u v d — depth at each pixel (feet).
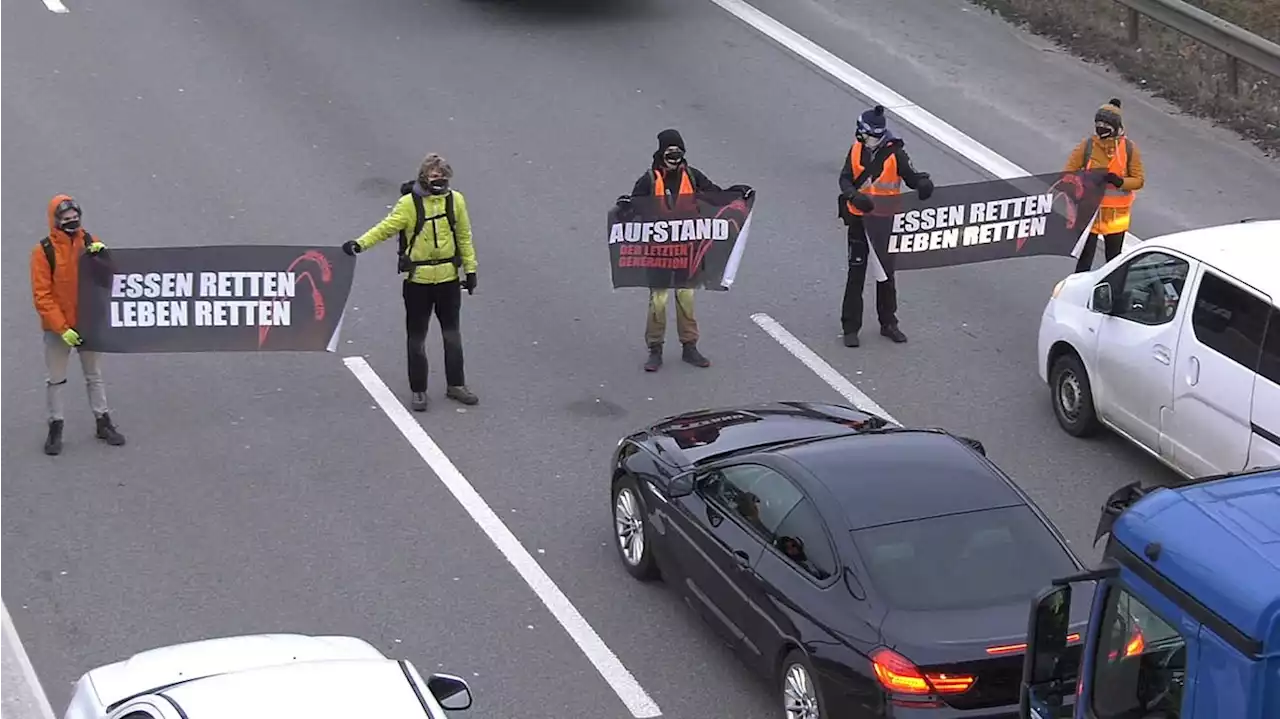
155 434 58.29
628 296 69.21
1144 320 55.67
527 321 66.85
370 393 61.57
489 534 52.85
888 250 64.23
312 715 31.37
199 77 88.43
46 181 76.43
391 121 83.56
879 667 38.45
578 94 86.89
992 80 88.48
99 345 56.75
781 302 68.74
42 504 53.67
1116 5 94.99
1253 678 25.05
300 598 49.14
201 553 51.29
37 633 46.96
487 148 80.64
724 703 44.52
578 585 50.26
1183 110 85.10
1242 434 51.47
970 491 42.73
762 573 42.73
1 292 66.95
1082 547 52.06
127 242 70.49
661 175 61.62
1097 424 58.90
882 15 97.60
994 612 39.27
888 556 40.57
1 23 95.20
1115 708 28.40
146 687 35.70
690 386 62.39
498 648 46.93
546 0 99.81
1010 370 63.93
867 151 63.67
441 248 58.49
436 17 97.81
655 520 48.34
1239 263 52.65
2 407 59.57
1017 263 72.90
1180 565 26.71
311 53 91.91
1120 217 66.49
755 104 85.81
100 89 86.74
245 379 62.44
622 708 44.29
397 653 46.55
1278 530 26.89
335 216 73.72
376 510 53.98
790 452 44.80
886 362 64.34
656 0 100.22
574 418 60.03
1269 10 92.32
